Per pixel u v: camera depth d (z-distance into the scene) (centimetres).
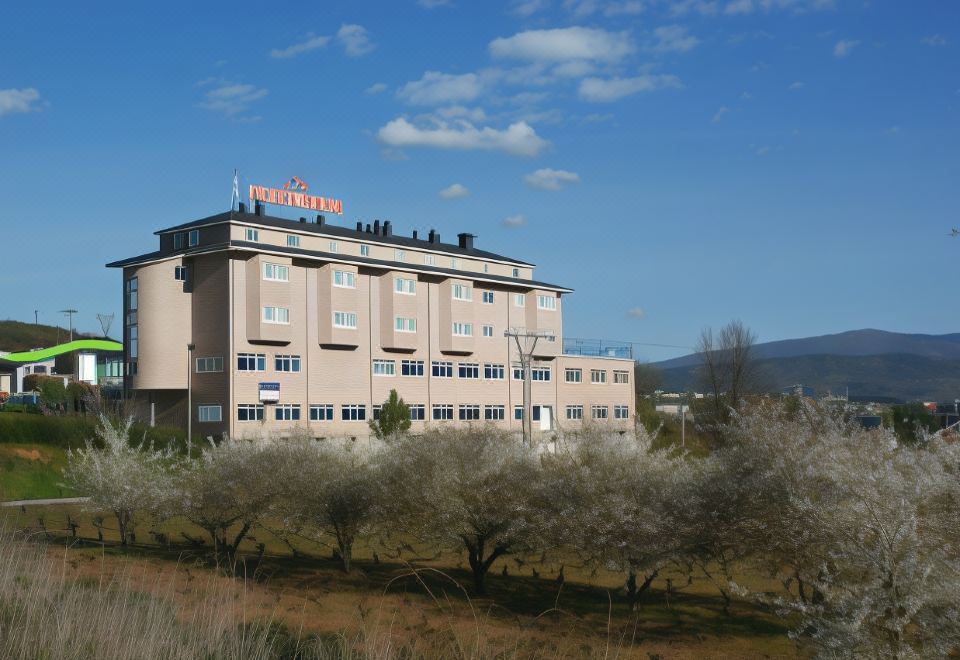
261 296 6075
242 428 5938
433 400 7244
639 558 2284
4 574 1213
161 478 3103
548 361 8294
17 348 16400
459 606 2170
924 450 1579
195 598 1192
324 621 1541
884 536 1416
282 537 3247
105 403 5984
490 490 2581
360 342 6681
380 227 7894
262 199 7075
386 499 2742
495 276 7919
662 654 1838
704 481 2081
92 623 951
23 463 5053
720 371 8094
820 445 1773
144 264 6159
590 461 2566
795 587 2528
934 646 1306
